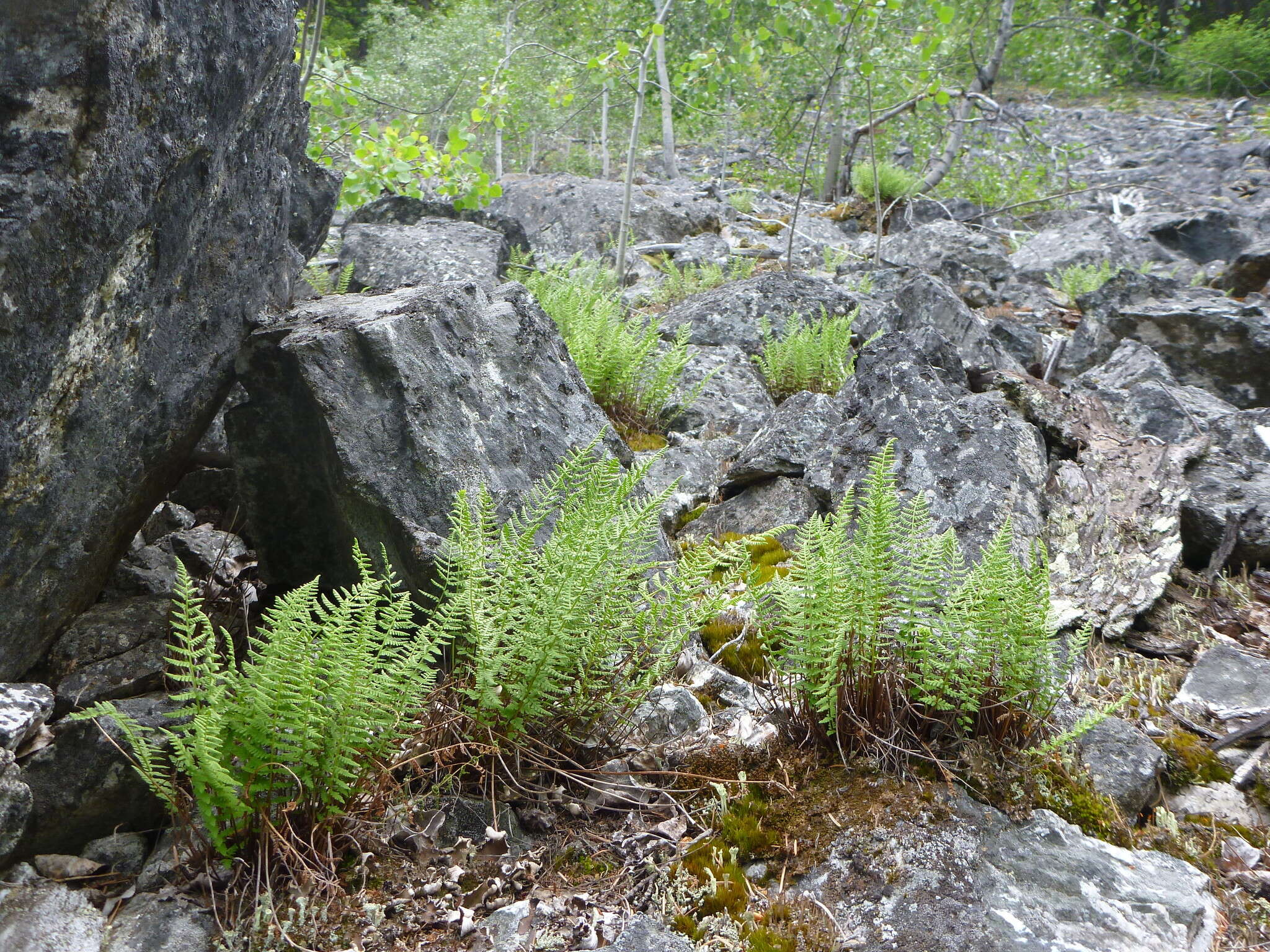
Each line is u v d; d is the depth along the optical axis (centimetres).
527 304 410
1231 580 401
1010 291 852
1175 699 326
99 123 222
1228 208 1305
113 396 269
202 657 293
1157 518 404
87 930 217
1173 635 364
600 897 233
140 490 306
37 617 270
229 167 301
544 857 246
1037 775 262
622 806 261
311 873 224
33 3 205
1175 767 293
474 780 261
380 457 317
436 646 247
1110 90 2208
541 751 267
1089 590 374
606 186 1063
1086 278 877
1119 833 258
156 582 338
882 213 1163
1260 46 2180
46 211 215
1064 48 1596
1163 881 239
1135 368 553
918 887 229
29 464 239
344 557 339
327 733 226
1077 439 455
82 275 233
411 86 1378
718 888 233
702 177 1468
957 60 1455
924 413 421
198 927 219
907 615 266
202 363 314
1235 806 283
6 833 214
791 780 263
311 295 463
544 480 353
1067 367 649
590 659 266
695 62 1010
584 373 508
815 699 272
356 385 321
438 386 339
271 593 351
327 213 457
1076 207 1305
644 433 516
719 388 557
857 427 430
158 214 260
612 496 306
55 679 282
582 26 1435
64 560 272
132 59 225
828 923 224
